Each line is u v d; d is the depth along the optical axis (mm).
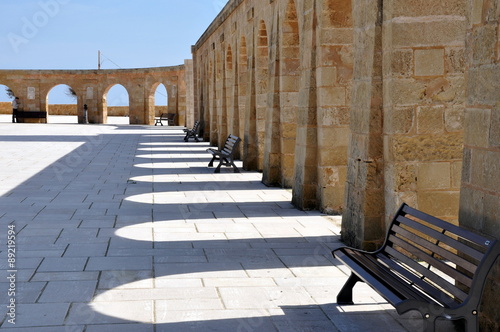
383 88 7211
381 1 7168
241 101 18828
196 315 4953
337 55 9539
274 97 12727
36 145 23078
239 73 18516
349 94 9617
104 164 16922
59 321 4738
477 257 3969
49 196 10977
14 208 9680
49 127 38031
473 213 4691
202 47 30047
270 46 13109
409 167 6973
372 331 4688
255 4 14867
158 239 7719
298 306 5230
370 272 4770
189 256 6883
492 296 4379
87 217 9086
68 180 13250
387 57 7039
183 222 8875
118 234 7961
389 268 5055
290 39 12328
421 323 4848
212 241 7664
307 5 10008
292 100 12477
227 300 5359
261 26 14859
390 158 7062
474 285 3930
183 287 5711
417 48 6891
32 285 5664
